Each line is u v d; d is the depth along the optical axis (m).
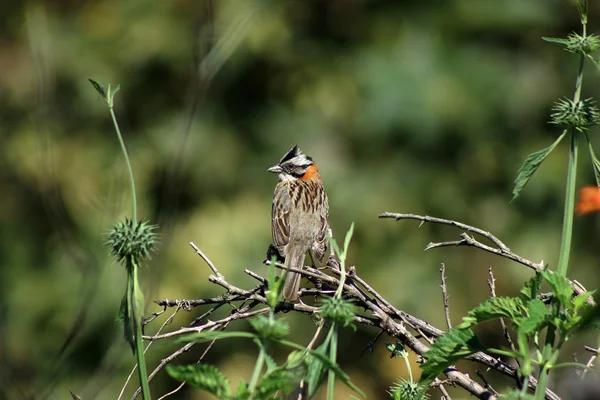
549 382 4.88
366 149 15.08
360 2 15.71
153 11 15.16
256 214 14.56
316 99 15.20
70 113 14.49
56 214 11.75
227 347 13.43
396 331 4.62
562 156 14.88
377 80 15.11
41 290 13.50
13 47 14.68
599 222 14.59
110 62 14.88
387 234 14.65
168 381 13.04
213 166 14.64
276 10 15.24
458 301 14.38
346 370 13.57
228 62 14.81
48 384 7.82
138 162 14.16
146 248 4.04
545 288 8.45
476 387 4.46
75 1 15.25
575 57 15.20
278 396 3.79
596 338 6.30
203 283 13.84
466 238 4.87
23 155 14.13
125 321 4.04
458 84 15.04
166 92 15.01
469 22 15.36
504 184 15.09
